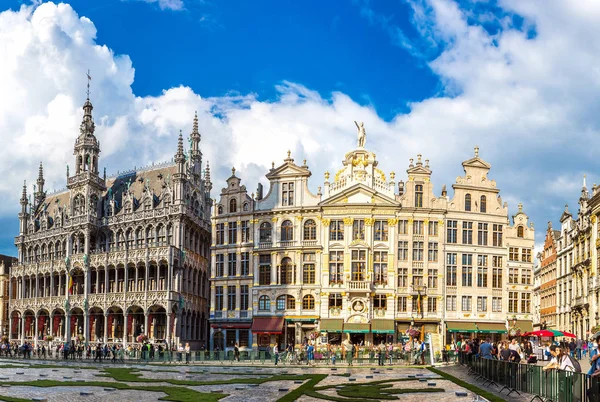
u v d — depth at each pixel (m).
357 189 85.62
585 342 74.19
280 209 87.94
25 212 117.50
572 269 97.88
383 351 62.16
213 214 92.88
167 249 92.94
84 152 106.94
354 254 84.81
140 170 109.19
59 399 32.84
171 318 92.19
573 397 24.61
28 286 113.75
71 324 104.44
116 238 103.38
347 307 83.69
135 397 33.84
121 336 99.00
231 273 90.81
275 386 39.28
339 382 41.22
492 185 88.19
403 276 84.75
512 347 46.03
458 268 85.62
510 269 87.56
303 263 86.44
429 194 86.38
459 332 85.00
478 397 28.75
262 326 85.88
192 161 104.88
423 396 33.16
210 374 49.75
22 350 86.62
